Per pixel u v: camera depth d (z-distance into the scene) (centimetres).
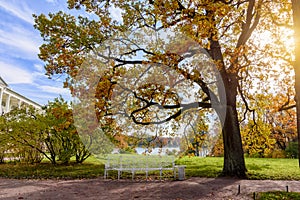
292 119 1130
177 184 586
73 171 832
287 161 1284
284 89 992
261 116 1070
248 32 810
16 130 985
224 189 522
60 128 780
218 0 551
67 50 668
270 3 780
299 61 344
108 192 494
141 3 692
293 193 464
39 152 1106
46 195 467
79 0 737
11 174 770
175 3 566
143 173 770
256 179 670
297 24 341
